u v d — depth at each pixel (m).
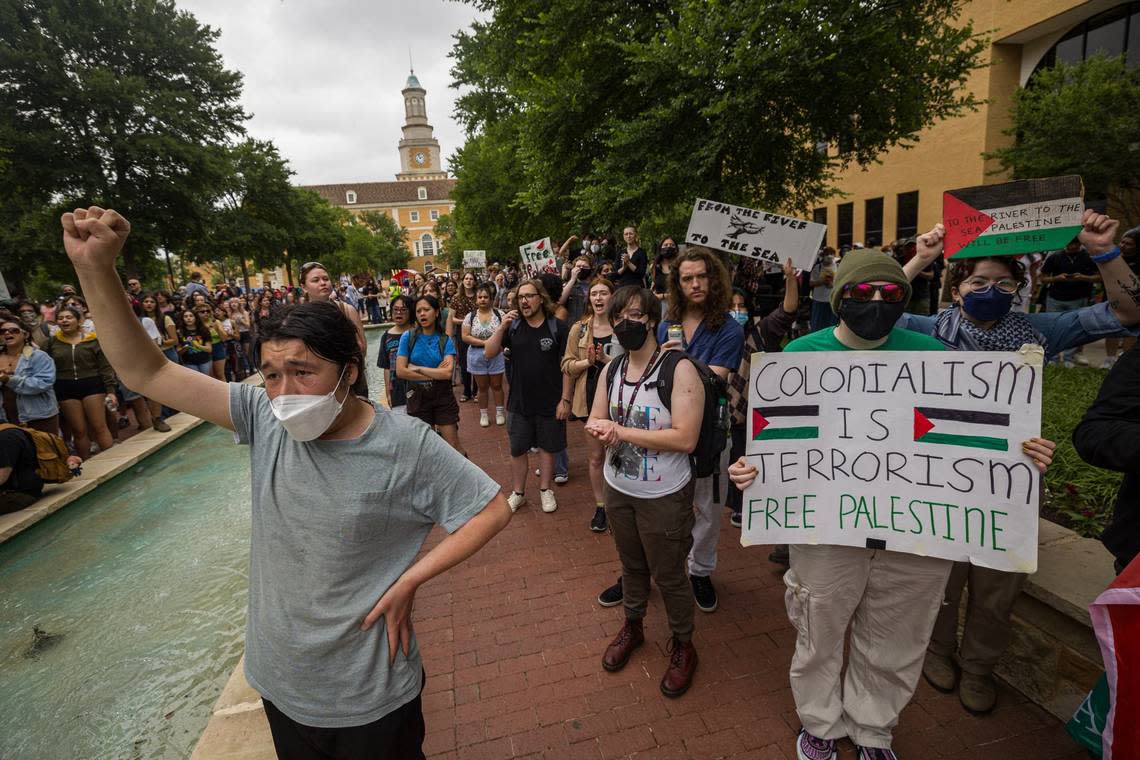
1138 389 1.57
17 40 23.38
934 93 9.23
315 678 1.37
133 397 7.69
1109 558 2.38
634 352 2.43
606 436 2.22
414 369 4.61
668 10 9.12
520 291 4.12
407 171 113.19
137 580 4.16
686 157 8.09
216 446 7.48
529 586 3.42
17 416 5.82
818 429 1.95
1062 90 11.85
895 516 1.88
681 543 2.38
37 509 4.99
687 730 2.31
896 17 7.45
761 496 1.99
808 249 3.82
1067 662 2.19
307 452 1.36
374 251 62.53
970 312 2.07
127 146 24.42
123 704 2.97
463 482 1.44
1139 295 1.85
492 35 11.57
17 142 22.70
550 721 2.39
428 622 3.12
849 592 1.99
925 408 1.84
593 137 10.28
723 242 4.02
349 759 1.42
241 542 4.71
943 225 2.13
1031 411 1.71
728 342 2.94
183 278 47.72
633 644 2.71
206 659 3.29
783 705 2.41
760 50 6.81
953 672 2.45
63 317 6.51
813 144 9.52
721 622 2.96
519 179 19.77
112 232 1.26
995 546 1.77
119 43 26.19
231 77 29.92
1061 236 1.93
